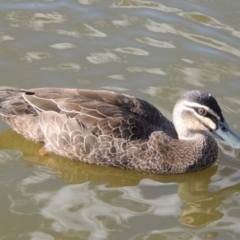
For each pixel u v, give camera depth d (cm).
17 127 1230
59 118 1171
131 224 1042
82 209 1071
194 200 1127
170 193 1141
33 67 1382
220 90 1352
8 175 1148
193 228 1045
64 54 1423
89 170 1190
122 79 1366
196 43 1480
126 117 1168
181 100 1195
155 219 1059
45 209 1065
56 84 1340
